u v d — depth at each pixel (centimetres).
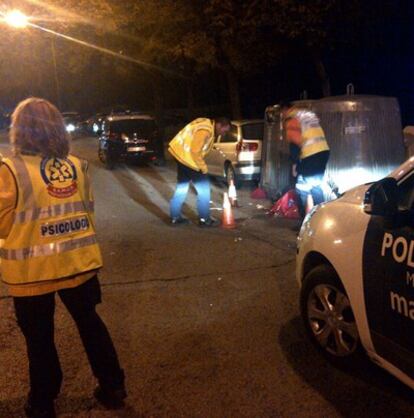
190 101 2773
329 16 1591
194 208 1133
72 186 370
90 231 377
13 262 353
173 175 1706
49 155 365
